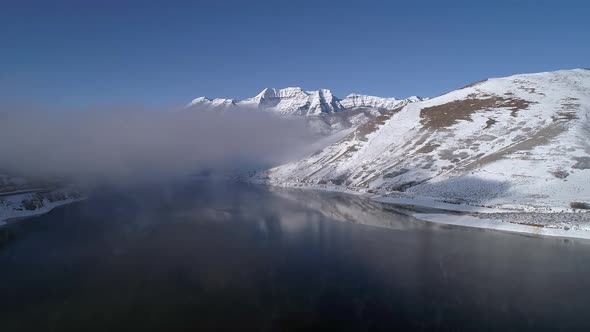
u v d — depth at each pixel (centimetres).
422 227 4578
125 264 3200
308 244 3788
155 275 2923
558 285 2666
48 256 3459
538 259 3244
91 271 3028
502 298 2452
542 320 2164
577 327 2081
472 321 2156
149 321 2177
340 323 2145
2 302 2461
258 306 2369
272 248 3650
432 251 3506
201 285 2709
